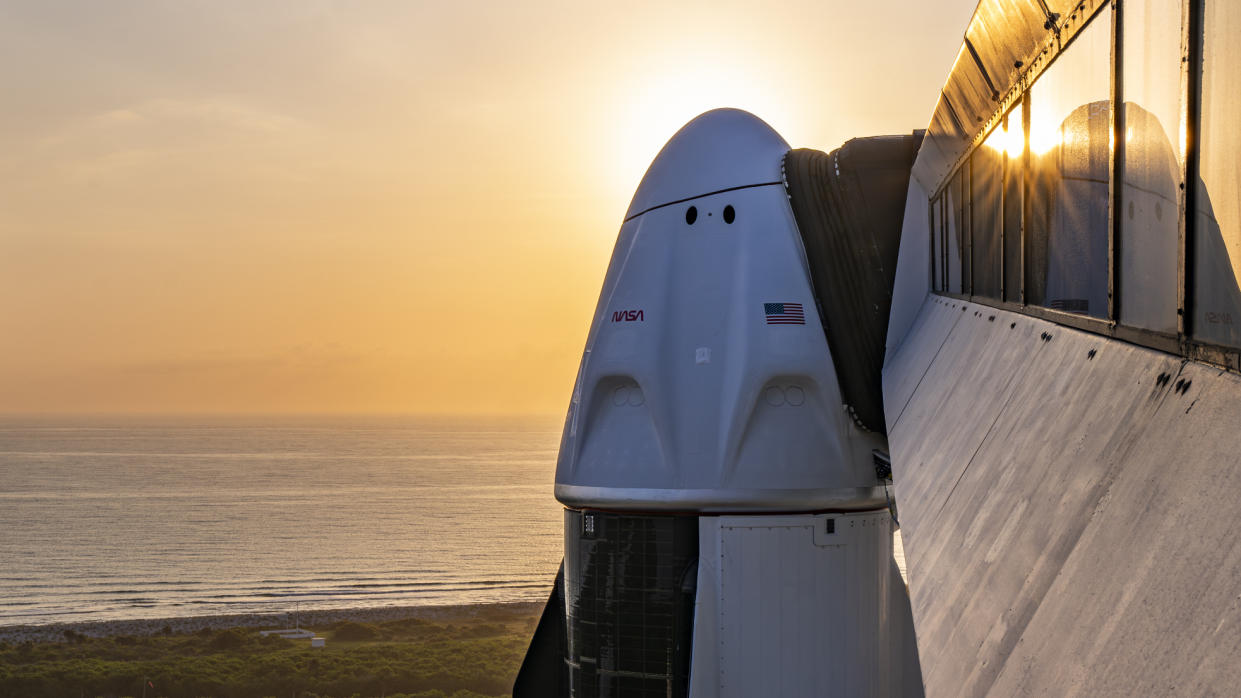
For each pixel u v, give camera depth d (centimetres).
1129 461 383
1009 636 429
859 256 1559
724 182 1648
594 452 1633
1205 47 363
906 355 1368
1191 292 376
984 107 918
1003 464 575
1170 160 406
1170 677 276
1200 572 288
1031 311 713
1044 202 675
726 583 1520
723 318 1576
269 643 11362
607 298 1705
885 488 1581
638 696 1569
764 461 1528
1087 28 558
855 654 1549
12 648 11200
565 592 1727
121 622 14738
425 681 8794
